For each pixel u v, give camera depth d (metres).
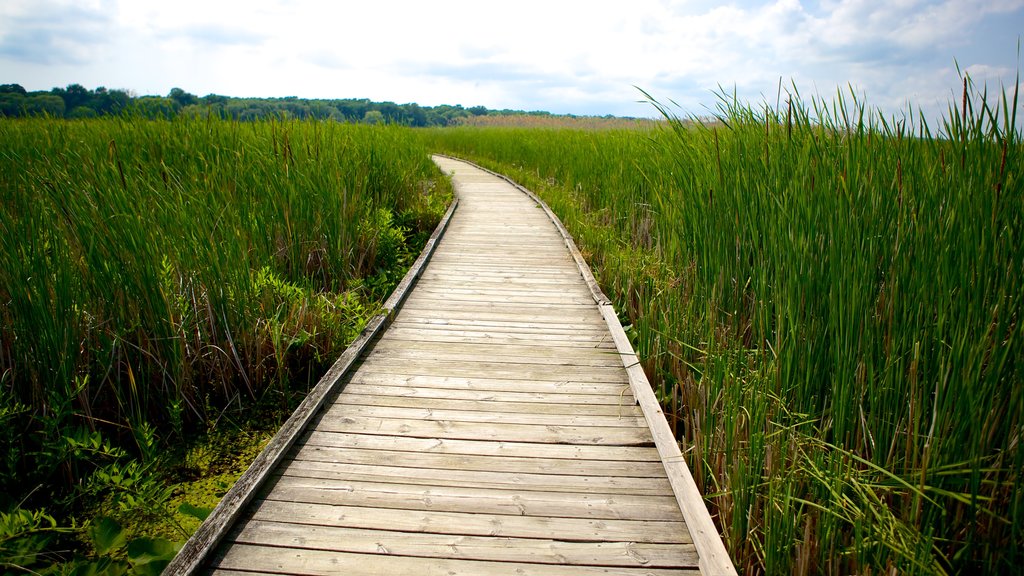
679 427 3.24
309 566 1.95
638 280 4.85
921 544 1.94
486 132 21.50
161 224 3.68
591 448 2.67
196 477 2.88
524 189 11.44
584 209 8.93
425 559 1.99
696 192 4.28
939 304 2.21
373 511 2.23
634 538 2.10
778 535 2.06
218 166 4.99
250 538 2.08
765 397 2.50
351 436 2.75
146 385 3.16
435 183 11.12
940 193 2.38
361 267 5.68
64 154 4.50
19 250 2.93
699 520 2.12
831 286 2.61
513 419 2.92
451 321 4.33
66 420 2.96
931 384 2.34
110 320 3.16
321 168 5.62
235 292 3.73
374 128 9.82
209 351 3.52
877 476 2.31
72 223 3.21
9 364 2.93
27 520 2.26
